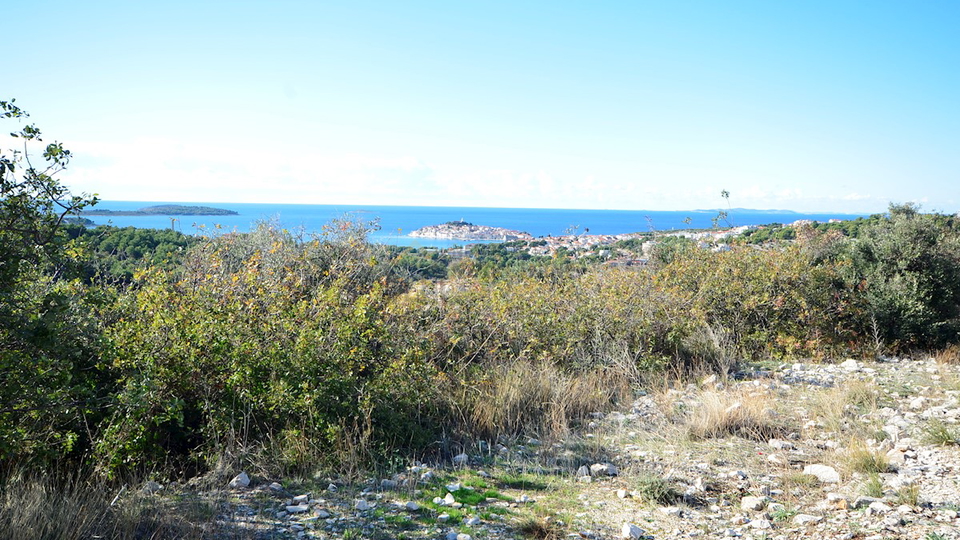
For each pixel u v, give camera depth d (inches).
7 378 155.4
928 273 458.0
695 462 218.7
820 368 386.3
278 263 338.6
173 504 167.5
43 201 153.1
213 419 203.0
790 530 159.3
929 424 255.1
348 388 229.9
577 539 153.7
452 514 167.0
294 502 175.3
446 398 260.4
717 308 449.4
